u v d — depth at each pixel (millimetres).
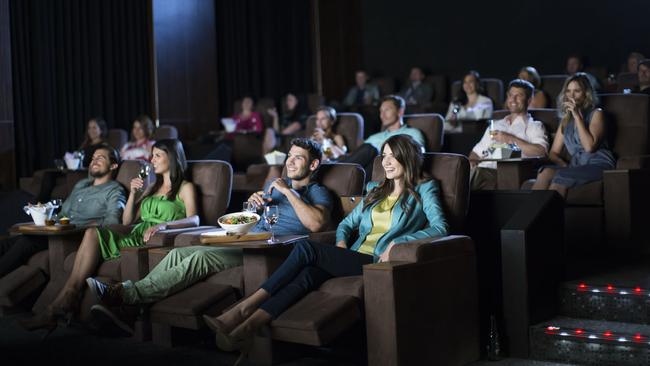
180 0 8984
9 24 7625
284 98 9578
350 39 10602
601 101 4582
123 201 4707
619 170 4152
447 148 5531
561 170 4340
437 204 3418
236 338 3117
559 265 3496
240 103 9242
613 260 4051
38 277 4410
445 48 9992
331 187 3902
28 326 3918
